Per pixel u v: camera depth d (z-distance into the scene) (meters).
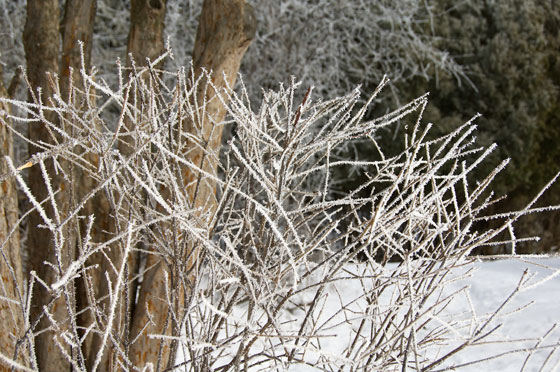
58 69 4.13
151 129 1.97
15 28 9.61
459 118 13.71
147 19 4.00
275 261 2.04
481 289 6.84
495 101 14.24
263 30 11.33
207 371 1.93
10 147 3.12
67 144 1.58
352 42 12.09
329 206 1.86
